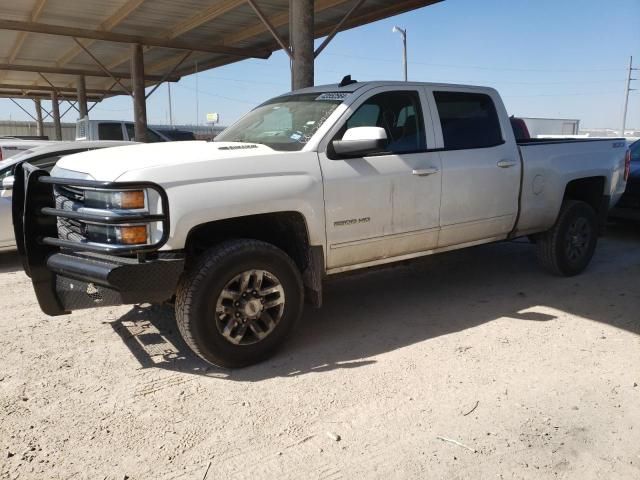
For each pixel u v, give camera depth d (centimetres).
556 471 279
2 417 332
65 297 397
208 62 2228
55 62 2239
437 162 486
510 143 547
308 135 437
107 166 375
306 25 967
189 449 301
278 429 319
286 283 408
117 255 357
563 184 589
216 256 376
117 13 1470
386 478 275
